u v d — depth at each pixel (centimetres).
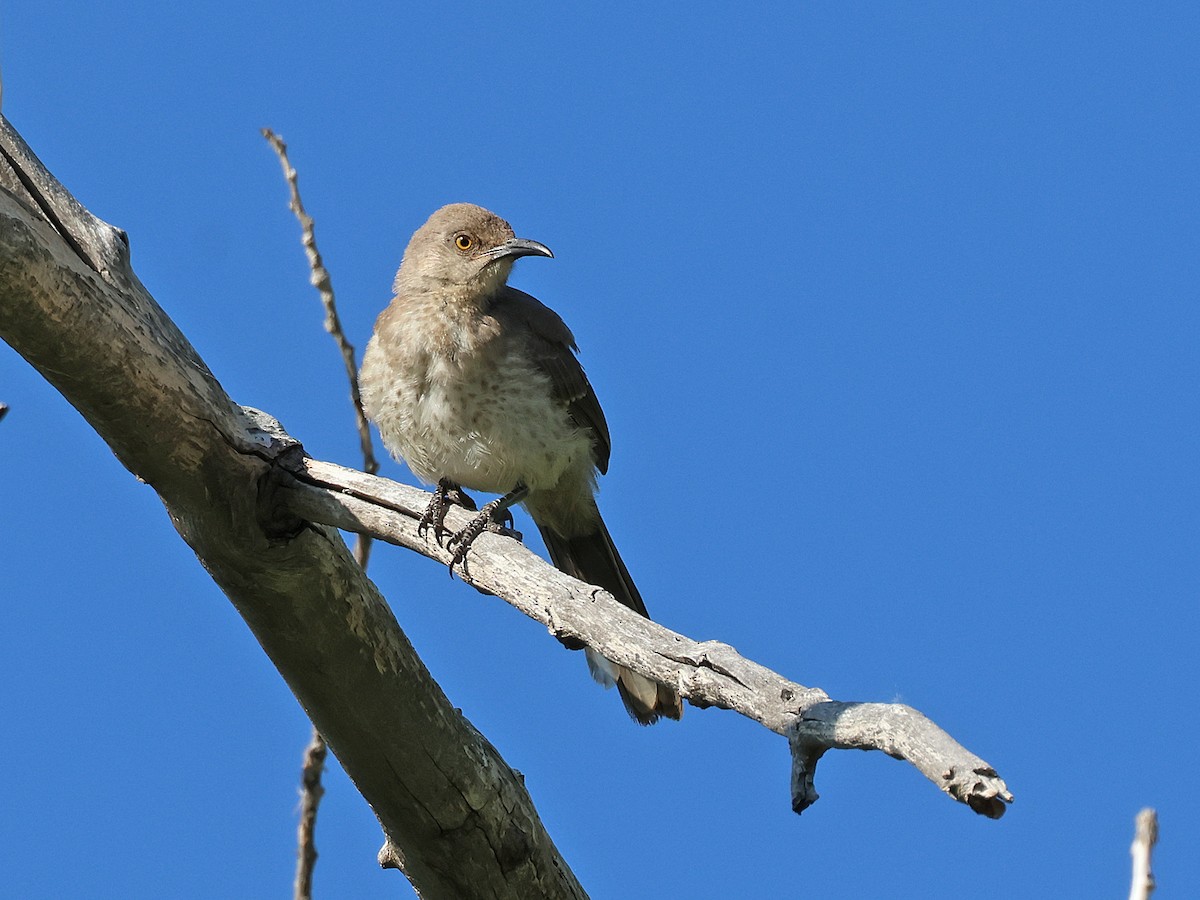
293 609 1025
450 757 1044
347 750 1049
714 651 802
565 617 909
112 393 961
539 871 1091
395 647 1033
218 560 1033
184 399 985
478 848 1070
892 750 656
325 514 1018
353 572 1037
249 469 1012
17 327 921
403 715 1031
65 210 987
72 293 923
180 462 997
